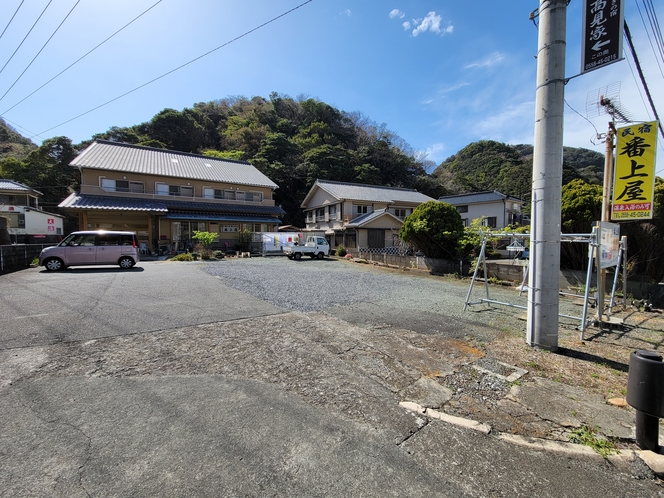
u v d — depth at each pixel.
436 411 2.56
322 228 25.84
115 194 19.22
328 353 3.71
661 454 2.06
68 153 28.73
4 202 22.03
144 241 19.64
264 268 12.59
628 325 5.15
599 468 1.98
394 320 5.13
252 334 4.31
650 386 2.03
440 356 3.69
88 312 5.15
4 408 2.42
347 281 9.51
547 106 3.96
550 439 2.24
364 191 24.64
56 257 10.48
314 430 2.26
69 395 2.63
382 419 2.43
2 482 1.70
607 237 5.14
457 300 6.88
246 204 23.77
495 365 3.48
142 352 3.61
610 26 3.60
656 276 7.84
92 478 1.75
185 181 21.61
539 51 4.05
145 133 34.72
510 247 13.52
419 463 1.97
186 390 2.77
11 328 4.30
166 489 1.69
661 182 7.69
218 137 40.66
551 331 3.94
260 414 2.44
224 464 1.89
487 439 2.23
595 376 3.24
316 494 1.70
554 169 3.93
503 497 1.72
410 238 12.88
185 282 8.33
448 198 31.73
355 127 47.81
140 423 2.27
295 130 43.72
